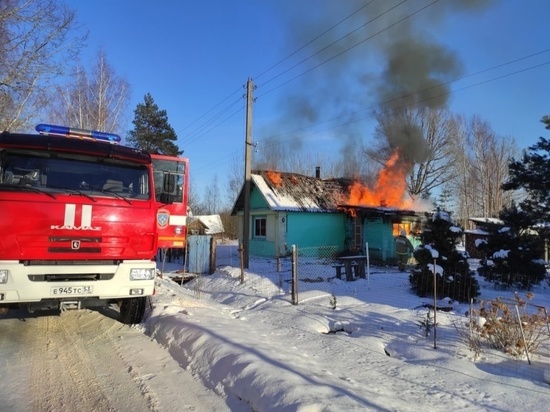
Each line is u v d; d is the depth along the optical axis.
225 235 48.91
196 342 5.58
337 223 22.89
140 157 6.45
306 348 5.95
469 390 4.41
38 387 4.32
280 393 3.81
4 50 12.37
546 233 14.66
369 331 6.99
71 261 5.77
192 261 15.27
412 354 5.76
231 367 4.61
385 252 20.61
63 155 5.99
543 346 5.85
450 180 43.16
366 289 11.58
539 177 15.13
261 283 12.20
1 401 3.94
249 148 16.75
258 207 22.83
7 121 13.67
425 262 10.41
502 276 12.59
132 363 5.16
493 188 43.06
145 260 6.33
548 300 10.29
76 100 26.08
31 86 13.27
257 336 6.23
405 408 3.83
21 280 5.46
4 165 5.61
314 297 9.72
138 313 7.00
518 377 4.87
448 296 9.97
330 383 4.24
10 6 11.97
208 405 4.00
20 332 6.41
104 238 5.94
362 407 3.63
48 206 5.60
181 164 9.30
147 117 43.97
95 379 4.60
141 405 3.97
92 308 8.16
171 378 4.70
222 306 9.45
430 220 10.88
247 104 16.94
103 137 7.30
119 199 6.11
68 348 5.70
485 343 6.07
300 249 20.70
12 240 5.39
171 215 9.09
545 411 3.91
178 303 8.42
